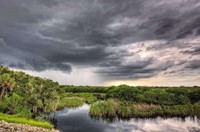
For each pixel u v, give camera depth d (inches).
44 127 1926.7
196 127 2335.1
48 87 3161.9
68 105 4264.3
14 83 2650.1
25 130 1608.0
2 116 2020.2
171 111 2997.0
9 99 2378.2
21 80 2893.7
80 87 7775.6
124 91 3654.0
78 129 2223.2
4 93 2576.3
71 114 3287.4
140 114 2915.8
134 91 3668.8
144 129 2233.0
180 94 3742.6
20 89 2669.8
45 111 3105.3
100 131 2159.2
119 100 3417.8
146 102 3462.1
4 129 1501.0
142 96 3553.2
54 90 3262.8
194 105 3201.3
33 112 2753.4
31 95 2696.9
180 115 2982.3
